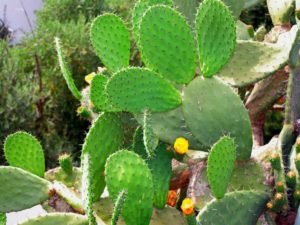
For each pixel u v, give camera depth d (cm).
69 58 508
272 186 186
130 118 192
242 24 262
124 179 160
